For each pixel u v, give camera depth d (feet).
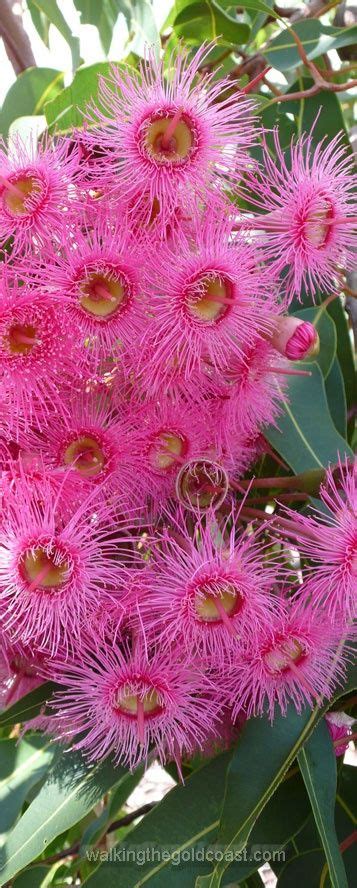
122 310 0.94
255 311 0.98
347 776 1.20
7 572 0.93
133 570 0.95
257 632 0.96
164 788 1.61
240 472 1.10
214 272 0.94
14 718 1.00
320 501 1.07
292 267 1.01
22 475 0.93
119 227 0.93
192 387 0.99
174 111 0.94
